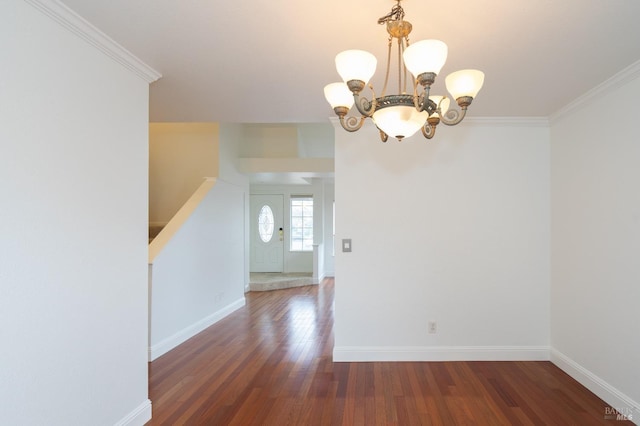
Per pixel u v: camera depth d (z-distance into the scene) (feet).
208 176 18.04
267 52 6.99
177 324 12.91
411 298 11.03
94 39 6.15
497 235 10.99
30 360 5.10
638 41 6.46
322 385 9.39
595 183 8.80
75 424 5.83
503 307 10.95
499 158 11.04
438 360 10.94
